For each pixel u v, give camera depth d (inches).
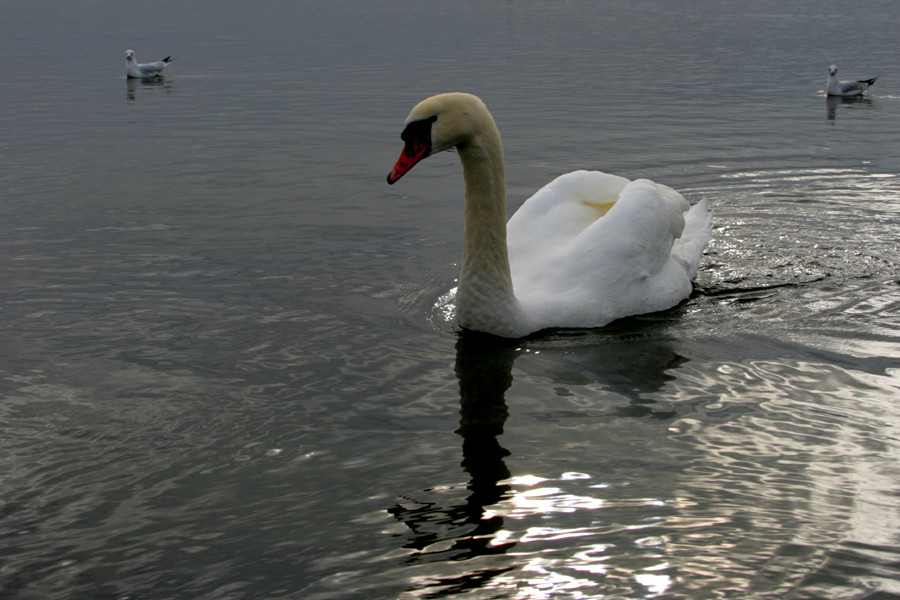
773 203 468.4
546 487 206.7
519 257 342.0
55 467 218.4
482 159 289.0
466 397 255.0
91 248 393.4
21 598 172.7
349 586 173.8
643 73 910.4
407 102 757.3
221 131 658.2
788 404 248.1
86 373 270.2
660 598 169.6
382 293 340.2
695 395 255.0
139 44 1223.5
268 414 244.1
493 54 1074.1
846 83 775.1
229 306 325.1
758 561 179.5
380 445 227.3
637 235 325.4
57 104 777.6
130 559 183.8
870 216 442.9
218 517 197.2
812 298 335.3
